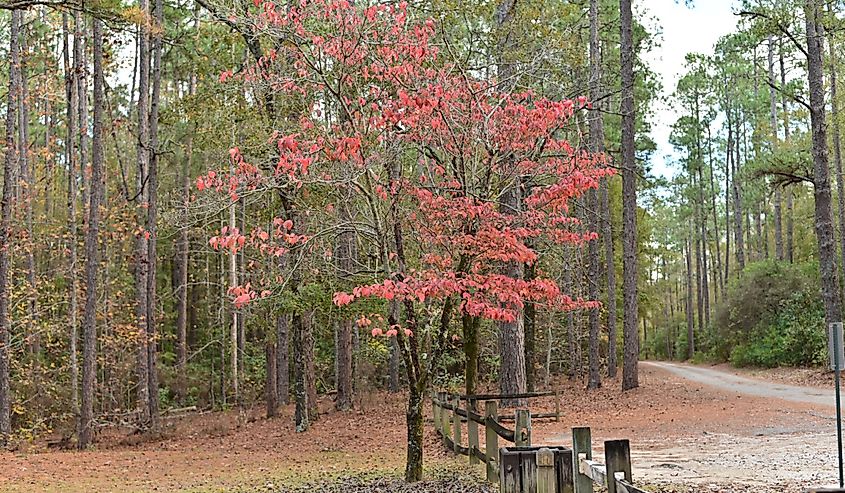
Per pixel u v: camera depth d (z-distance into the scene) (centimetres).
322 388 3259
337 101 1018
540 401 2242
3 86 2427
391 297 854
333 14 976
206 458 1498
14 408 1934
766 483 863
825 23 2200
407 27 1064
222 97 1666
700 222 5525
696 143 5109
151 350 2005
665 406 1900
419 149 1021
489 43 1395
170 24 2012
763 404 1841
